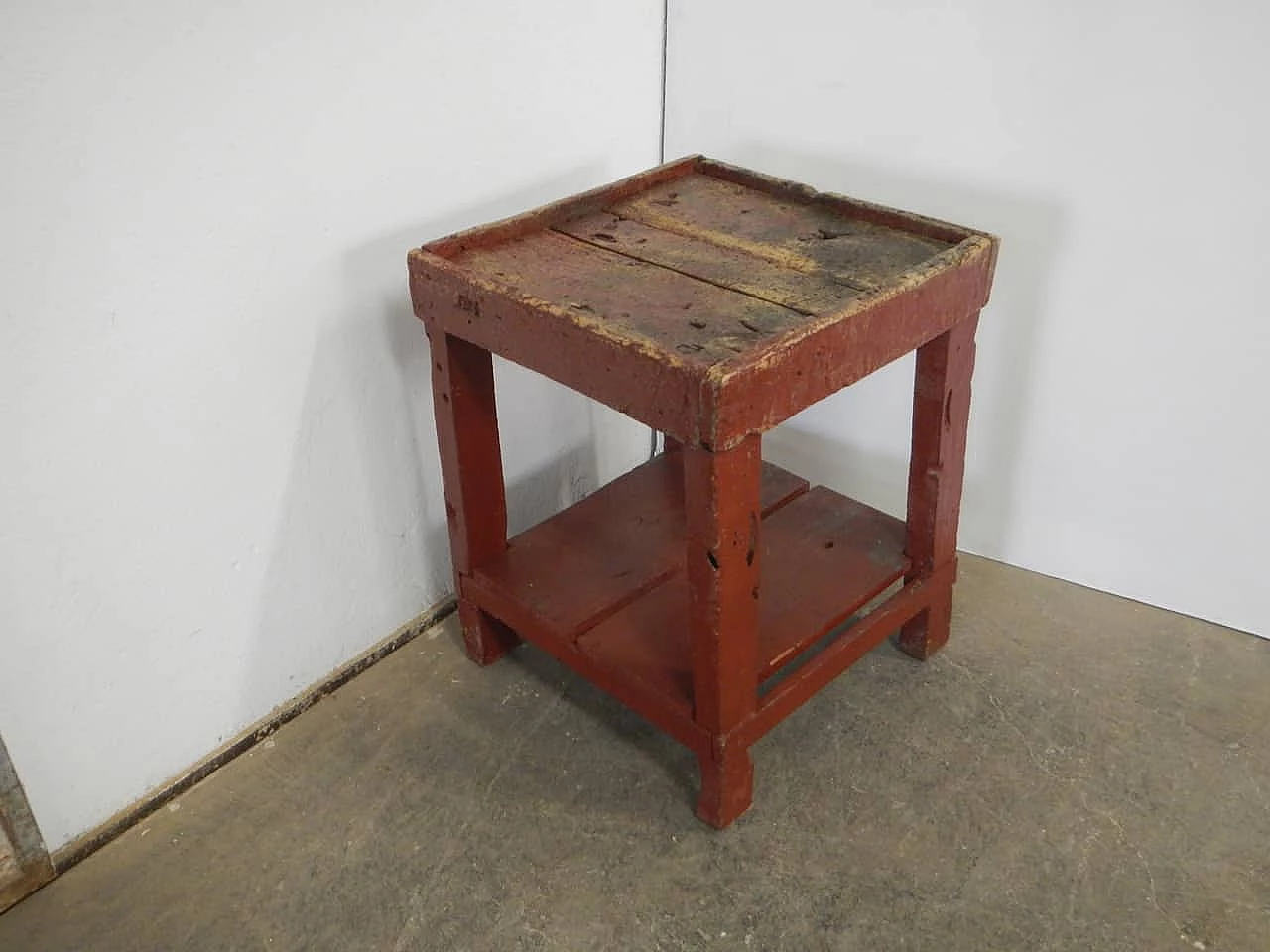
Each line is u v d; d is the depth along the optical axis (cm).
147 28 130
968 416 167
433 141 167
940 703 178
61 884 154
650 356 129
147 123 133
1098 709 176
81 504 142
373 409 174
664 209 171
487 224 161
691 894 150
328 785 167
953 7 170
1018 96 171
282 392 160
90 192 131
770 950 143
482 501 174
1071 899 147
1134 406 182
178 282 142
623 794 164
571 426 212
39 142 125
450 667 188
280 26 142
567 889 151
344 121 154
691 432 129
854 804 161
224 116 140
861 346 139
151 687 159
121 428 143
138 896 152
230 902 151
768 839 157
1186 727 172
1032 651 188
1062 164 172
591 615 166
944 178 183
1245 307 167
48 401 135
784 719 167
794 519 188
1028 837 156
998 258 183
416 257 153
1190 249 168
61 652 147
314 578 175
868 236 161
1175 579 192
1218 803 160
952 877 151
